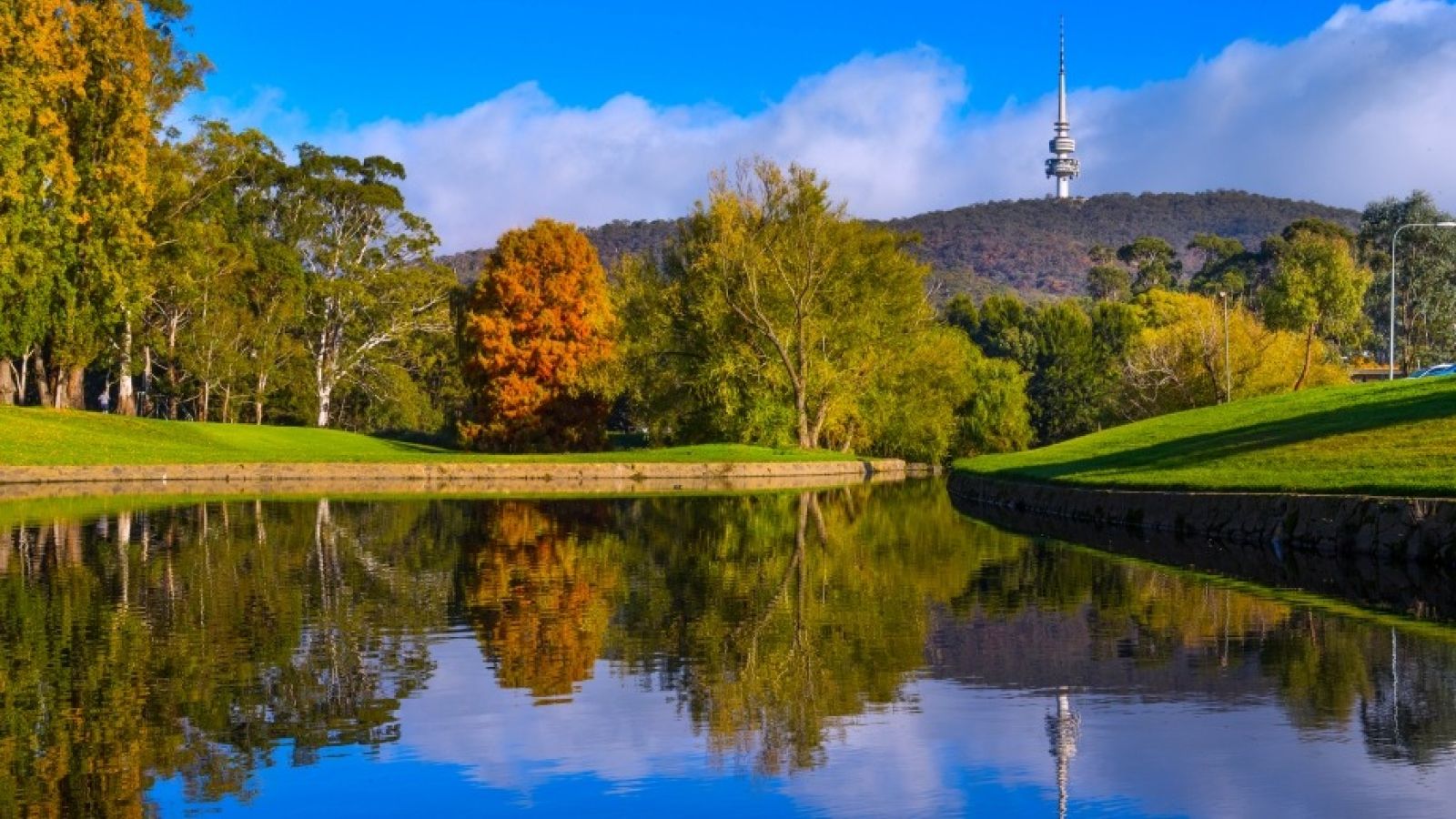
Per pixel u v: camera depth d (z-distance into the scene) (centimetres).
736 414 6469
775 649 1462
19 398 6831
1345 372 7606
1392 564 2162
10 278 5172
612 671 1351
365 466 5641
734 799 932
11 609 1752
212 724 1134
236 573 2142
